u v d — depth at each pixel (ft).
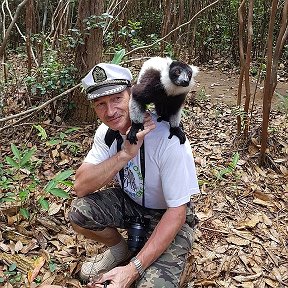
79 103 8.34
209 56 14.94
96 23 7.88
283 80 12.67
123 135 4.21
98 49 8.17
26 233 5.24
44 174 6.73
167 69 4.40
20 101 8.77
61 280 4.59
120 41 10.87
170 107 4.33
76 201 4.39
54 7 14.71
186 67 4.58
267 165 7.23
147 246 3.92
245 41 13.71
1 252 4.89
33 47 10.20
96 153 4.37
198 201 6.19
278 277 4.84
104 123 4.12
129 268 3.84
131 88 4.27
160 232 3.93
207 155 7.52
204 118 9.32
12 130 8.07
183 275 4.68
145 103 4.16
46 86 8.33
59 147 7.46
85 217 4.30
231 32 14.20
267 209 6.15
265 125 6.89
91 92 3.93
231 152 7.55
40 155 7.34
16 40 14.34
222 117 9.32
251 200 6.32
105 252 4.71
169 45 11.14
